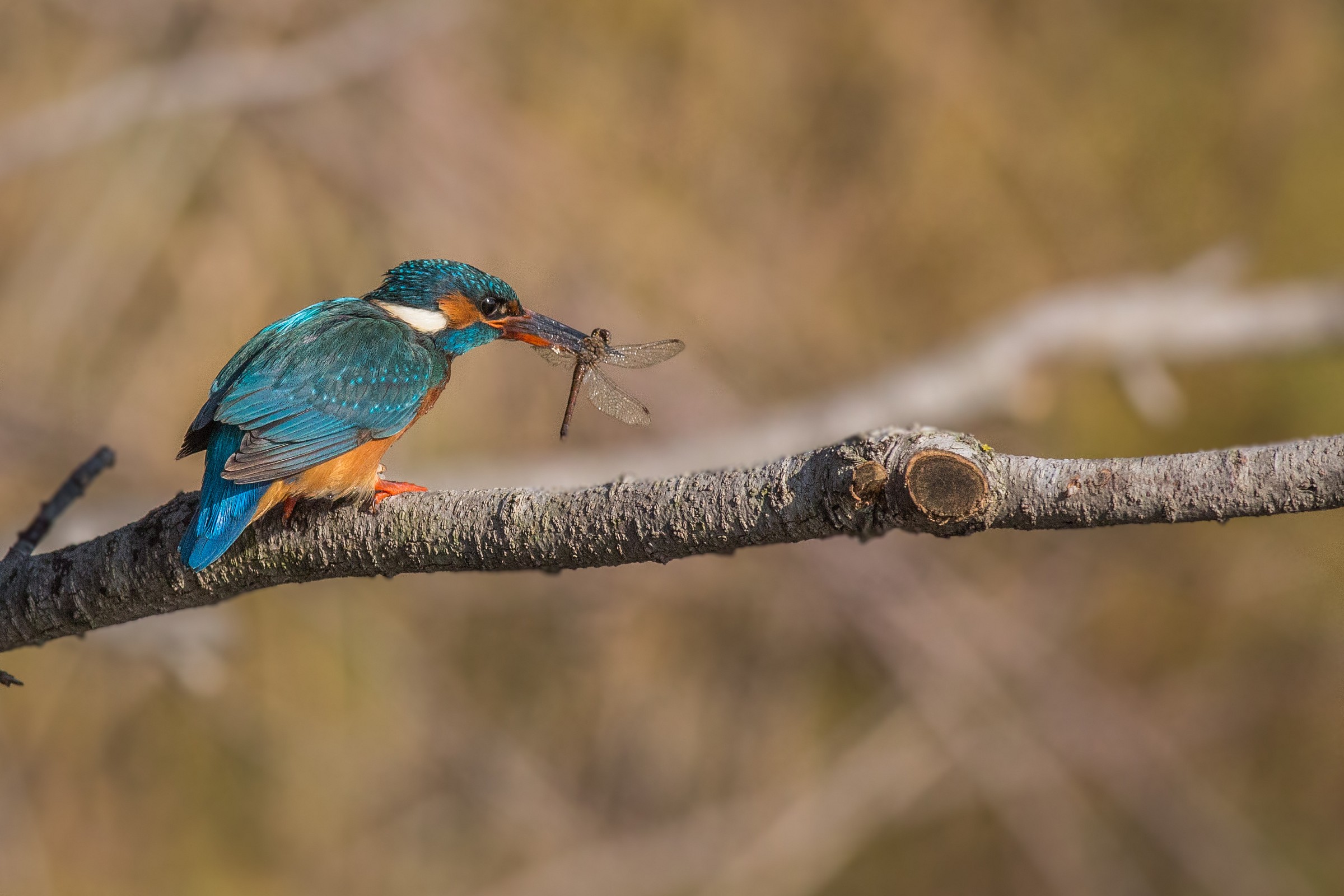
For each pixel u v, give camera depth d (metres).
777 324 14.55
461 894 13.26
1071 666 14.43
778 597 14.29
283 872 13.06
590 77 14.59
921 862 14.16
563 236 13.76
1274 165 15.91
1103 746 14.19
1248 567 14.68
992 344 13.34
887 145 15.22
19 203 12.96
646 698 14.19
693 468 12.53
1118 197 15.73
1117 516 3.98
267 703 13.09
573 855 13.54
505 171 13.76
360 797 13.34
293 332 6.20
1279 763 14.45
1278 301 13.91
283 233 13.16
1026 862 14.23
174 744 12.98
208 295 12.83
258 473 5.21
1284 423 15.55
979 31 15.62
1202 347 13.77
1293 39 15.88
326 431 5.79
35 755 12.63
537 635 14.07
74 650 12.64
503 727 13.89
